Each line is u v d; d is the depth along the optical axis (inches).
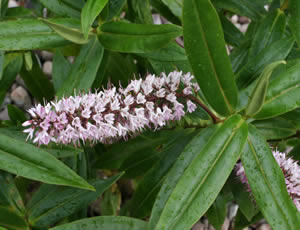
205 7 11.5
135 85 12.5
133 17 16.3
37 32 13.9
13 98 22.8
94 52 13.9
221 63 12.2
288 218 12.2
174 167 12.9
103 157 17.3
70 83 13.9
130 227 12.6
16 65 17.4
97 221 12.4
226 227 20.2
